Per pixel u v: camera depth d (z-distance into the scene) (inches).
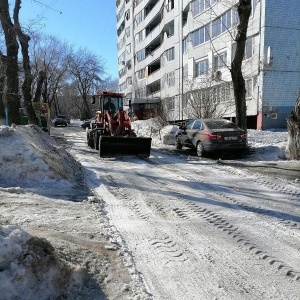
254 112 896.3
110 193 281.9
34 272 118.2
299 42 868.0
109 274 141.1
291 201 255.3
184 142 582.6
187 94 1209.4
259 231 193.9
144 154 513.3
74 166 390.6
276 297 126.6
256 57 879.7
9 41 628.1
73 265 137.1
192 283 137.3
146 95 1907.0
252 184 313.6
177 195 276.7
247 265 152.5
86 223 199.2
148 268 149.6
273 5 842.8
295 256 161.3
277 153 485.7
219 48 1061.1
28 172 289.0
